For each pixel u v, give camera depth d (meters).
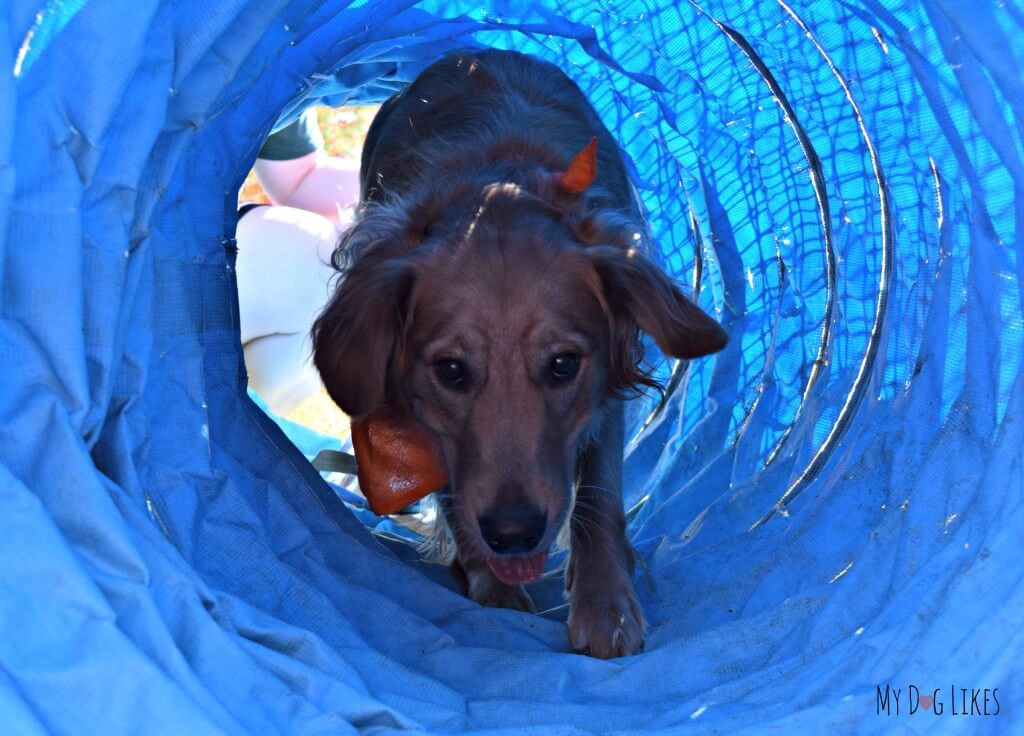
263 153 1.50
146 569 0.55
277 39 0.74
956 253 0.77
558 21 1.09
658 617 0.85
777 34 0.95
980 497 0.61
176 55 0.63
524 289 0.78
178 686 0.52
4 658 0.50
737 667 0.71
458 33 1.10
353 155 1.82
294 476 0.87
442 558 1.00
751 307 1.11
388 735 0.57
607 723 0.65
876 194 0.91
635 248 0.83
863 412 0.89
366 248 0.83
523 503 0.75
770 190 1.06
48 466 0.55
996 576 0.56
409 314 0.80
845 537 0.80
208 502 0.70
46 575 0.52
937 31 0.65
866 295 0.93
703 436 1.10
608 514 0.86
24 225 0.56
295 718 0.56
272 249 1.32
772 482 0.95
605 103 1.20
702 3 0.98
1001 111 0.61
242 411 0.86
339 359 0.80
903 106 0.80
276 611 0.69
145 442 0.66
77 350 0.57
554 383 0.79
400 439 0.86
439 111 0.98
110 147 0.60
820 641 0.67
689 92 1.09
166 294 0.71
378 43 1.06
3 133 0.54
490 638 0.81
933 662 0.55
